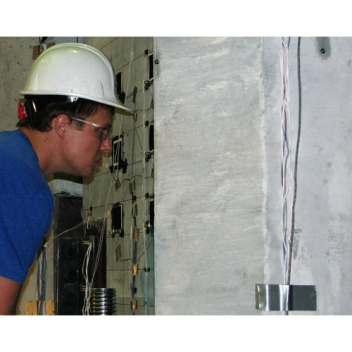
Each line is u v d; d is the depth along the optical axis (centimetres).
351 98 170
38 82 206
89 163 192
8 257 147
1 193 149
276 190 156
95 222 319
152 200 256
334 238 161
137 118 276
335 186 163
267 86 159
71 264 313
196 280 171
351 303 160
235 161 163
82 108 189
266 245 153
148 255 255
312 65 167
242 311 157
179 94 183
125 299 274
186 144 179
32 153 167
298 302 153
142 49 277
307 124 162
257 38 162
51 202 160
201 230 171
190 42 182
